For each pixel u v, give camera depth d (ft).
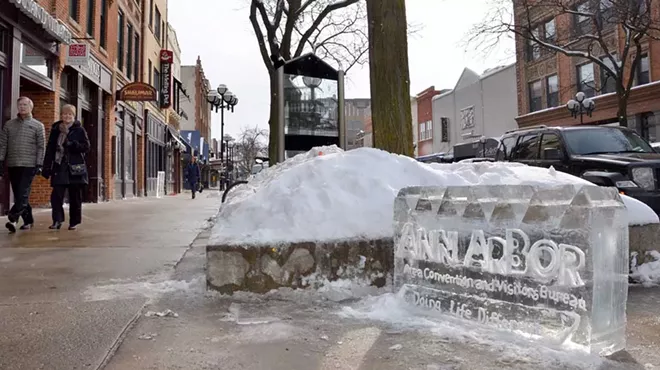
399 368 7.73
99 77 48.96
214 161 196.75
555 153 26.12
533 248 8.87
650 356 8.23
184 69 174.81
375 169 13.69
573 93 85.25
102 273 14.58
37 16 32.91
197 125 174.29
